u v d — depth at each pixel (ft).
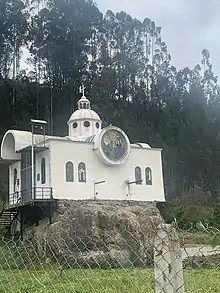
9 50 247.29
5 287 31.71
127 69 288.10
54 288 31.96
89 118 150.92
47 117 231.91
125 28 309.01
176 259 19.49
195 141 285.84
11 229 137.69
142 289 26.73
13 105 220.84
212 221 178.60
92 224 108.68
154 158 146.10
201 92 317.22
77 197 129.59
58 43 256.52
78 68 252.21
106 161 134.21
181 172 269.44
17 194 138.10
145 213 123.95
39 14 259.60
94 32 286.87
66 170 130.00
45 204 124.77
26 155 141.08
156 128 277.44
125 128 249.14
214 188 262.88
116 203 129.80
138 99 280.10
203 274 28.86
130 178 139.85
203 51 359.46
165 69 321.11
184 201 214.69
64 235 109.29
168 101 294.05
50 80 246.06
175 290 19.22
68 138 141.79
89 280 32.35
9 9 251.60
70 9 267.80
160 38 328.29
